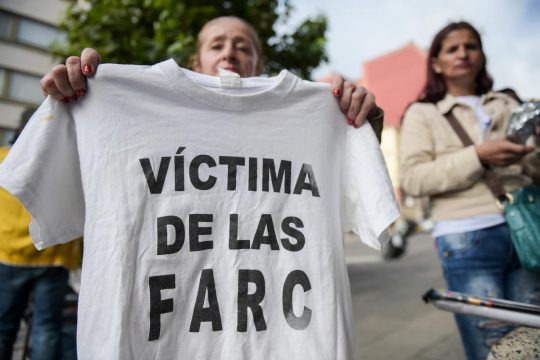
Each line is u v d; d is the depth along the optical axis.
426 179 1.66
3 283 1.92
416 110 1.86
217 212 1.12
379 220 1.16
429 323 3.65
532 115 1.44
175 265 1.06
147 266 1.03
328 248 1.16
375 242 1.18
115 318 0.97
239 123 1.17
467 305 1.28
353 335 1.15
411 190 1.74
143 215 1.06
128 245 1.03
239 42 1.75
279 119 1.21
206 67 1.75
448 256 1.65
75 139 1.12
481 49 1.86
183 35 3.99
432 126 1.79
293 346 1.08
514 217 1.49
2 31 11.43
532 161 1.58
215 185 1.13
